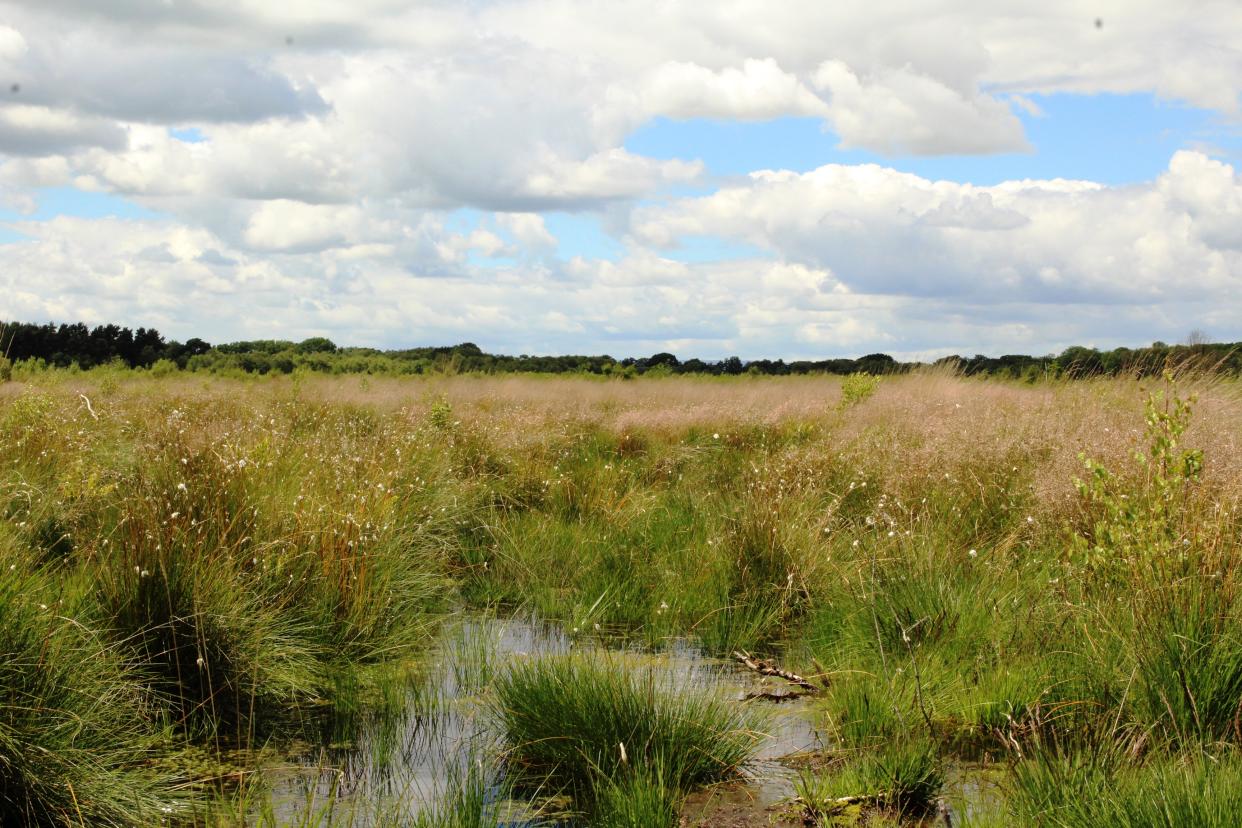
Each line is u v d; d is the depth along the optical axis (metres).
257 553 5.32
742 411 15.24
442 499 8.17
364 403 16.00
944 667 4.66
